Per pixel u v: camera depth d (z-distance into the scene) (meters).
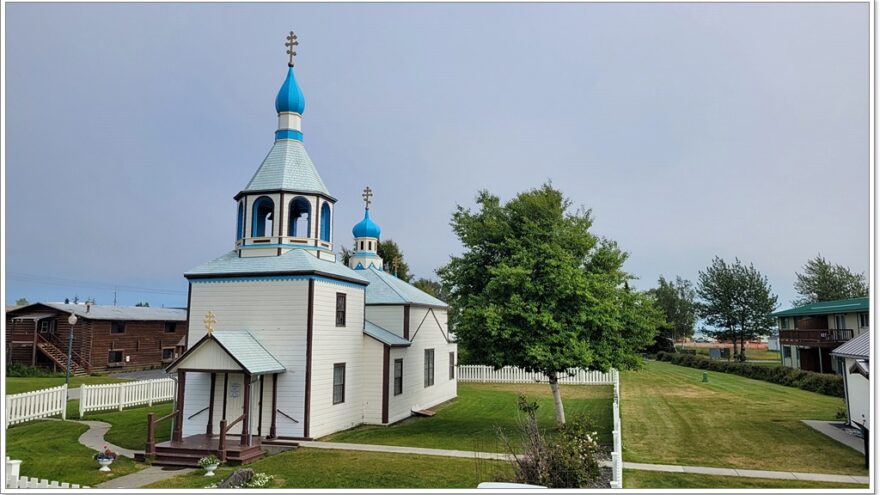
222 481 14.98
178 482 15.73
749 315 63.12
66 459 18.20
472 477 15.82
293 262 22.50
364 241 37.34
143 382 30.53
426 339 31.47
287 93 25.23
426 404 30.81
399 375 27.23
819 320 50.50
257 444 18.88
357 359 25.11
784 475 16.03
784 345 51.19
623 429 23.14
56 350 49.41
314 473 16.41
